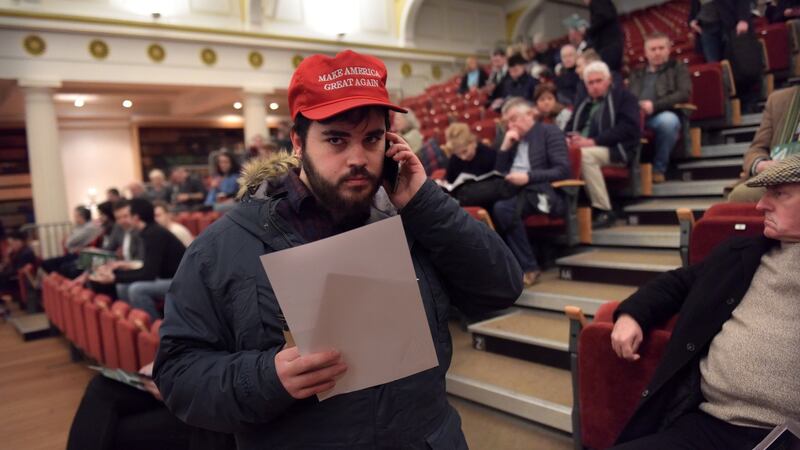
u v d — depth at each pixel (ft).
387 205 2.94
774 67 14.97
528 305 9.59
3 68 21.30
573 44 20.97
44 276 18.62
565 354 8.06
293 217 2.89
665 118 12.17
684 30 26.68
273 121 38.24
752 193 7.00
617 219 11.61
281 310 2.50
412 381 2.73
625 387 5.27
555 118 14.11
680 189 11.78
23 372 12.96
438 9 35.68
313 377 2.37
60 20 22.00
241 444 2.81
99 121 35.58
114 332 9.43
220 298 2.71
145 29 23.95
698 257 6.36
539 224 10.34
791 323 4.04
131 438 5.69
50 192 22.71
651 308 5.09
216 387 2.52
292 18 28.48
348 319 2.39
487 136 16.38
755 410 4.10
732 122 13.89
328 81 2.63
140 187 24.09
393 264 2.39
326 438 2.62
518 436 7.07
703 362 4.49
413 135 15.39
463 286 3.06
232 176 20.25
